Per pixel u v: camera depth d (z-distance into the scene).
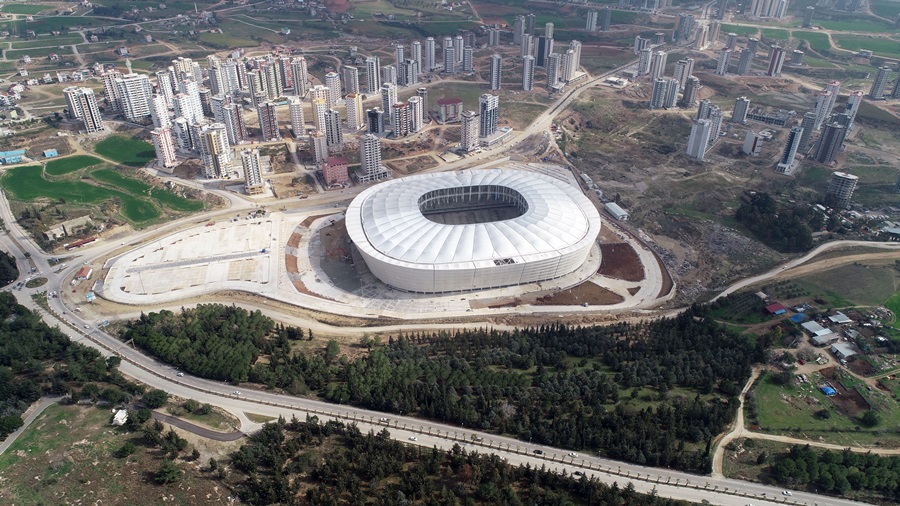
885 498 170.25
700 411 192.00
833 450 185.25
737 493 171.12
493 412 192.38
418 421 196.50
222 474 171.75
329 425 187.12
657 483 173.75
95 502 160.12
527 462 179.75
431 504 160.62
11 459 173.62
